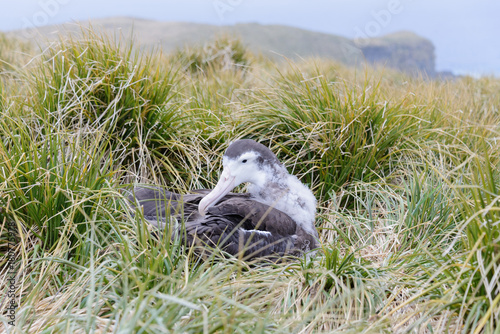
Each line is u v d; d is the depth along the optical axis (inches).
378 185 192.5
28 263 136.2
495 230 110.3
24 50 354.0
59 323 108.0
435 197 172.7
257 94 236.4
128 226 144.3
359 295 126.9
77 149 159.8
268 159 162.7
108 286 120.7
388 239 165.6
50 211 141.3
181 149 196.9
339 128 192.1
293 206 163.9
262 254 147.3
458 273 114.5
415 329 113.7
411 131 208.4
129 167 185.3
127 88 188.2
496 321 104.4
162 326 94.8
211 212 151.0
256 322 108.2
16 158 148.3
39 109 180.9
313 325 115.7
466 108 248.5
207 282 116.9
